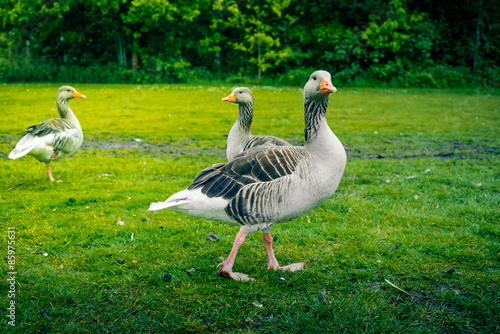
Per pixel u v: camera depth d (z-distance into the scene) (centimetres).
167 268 371
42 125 605
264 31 2750
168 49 2917
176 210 336
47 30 2825
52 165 714
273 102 1738
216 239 438
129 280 348
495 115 1425
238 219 326
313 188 329
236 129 527
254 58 2794
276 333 288
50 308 308
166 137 994
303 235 447
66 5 2655
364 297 327
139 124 1157
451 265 377
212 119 1261
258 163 327
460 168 711
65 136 617
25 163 723
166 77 2798
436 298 328
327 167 331
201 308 313
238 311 309
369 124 1212
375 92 2311
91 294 327
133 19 2634
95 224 461
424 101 1858
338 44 2861
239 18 2822
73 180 628
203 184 333
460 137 1019
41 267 369
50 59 2962
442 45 3052
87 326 292
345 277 360
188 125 1154
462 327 293
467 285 342
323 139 334
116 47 2964
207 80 2945
